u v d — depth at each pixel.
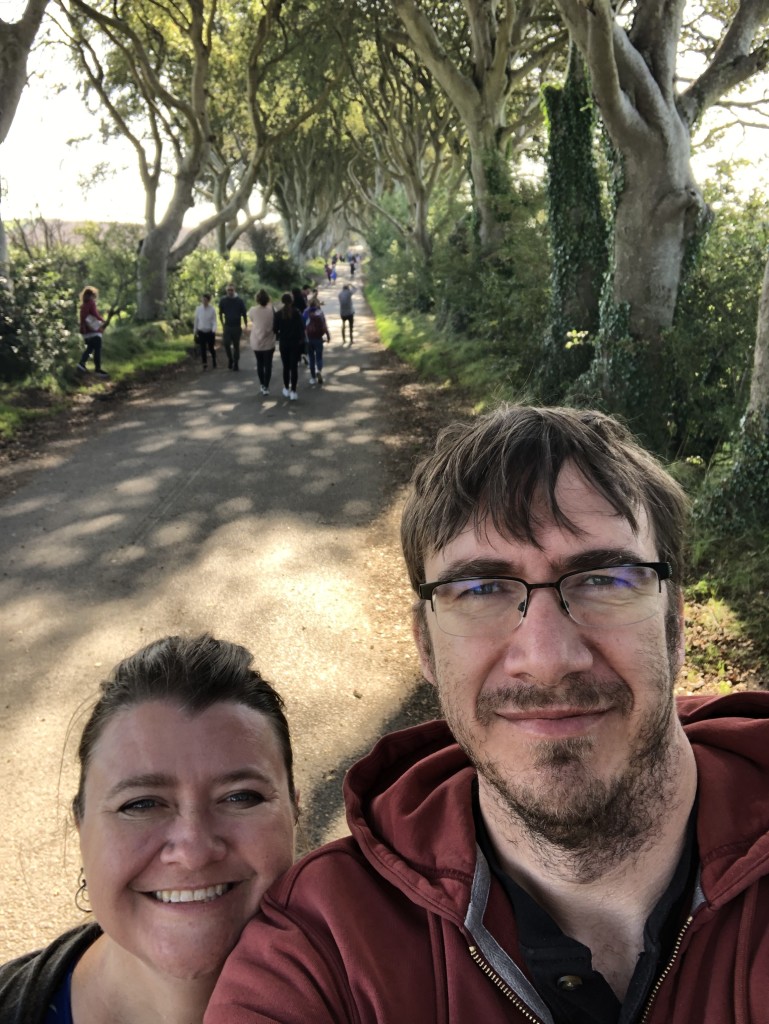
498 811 0.53
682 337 4.17
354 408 6.30
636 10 4.18
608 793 0.48
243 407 6.39
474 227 8.04
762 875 0.51
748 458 2.79
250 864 0.55
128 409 6.29
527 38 8.58
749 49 4.47
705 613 2.33
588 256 5.20
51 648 2.40
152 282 9.95
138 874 0.53
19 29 6.37
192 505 3.87
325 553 3.25
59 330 6.64
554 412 0.56
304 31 9.20
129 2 9.22
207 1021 0.49
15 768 1.79
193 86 9.30
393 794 0.62
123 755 0.54
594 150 5.13
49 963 0.57
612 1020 0.49
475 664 0.50
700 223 4.29
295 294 10.25
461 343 7.86
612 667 0.48
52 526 3.55
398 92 11.44
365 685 2.21
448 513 0.53
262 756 0.57
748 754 0.59
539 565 0.50
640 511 0.52
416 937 0.52
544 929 0.50
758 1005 0.46
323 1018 0.47
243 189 10.38
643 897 0.52
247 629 2.55
